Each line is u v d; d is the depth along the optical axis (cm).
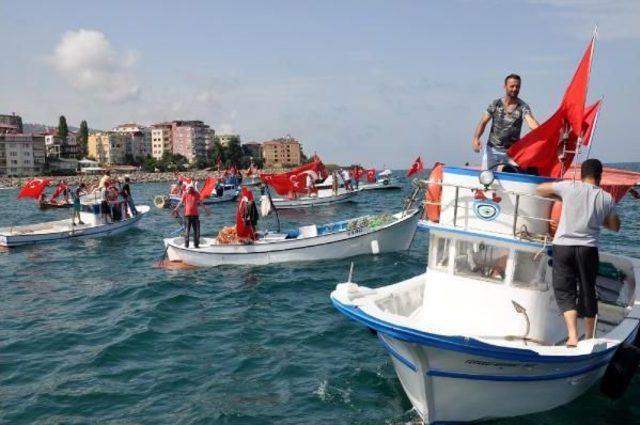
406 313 884
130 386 876
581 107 727
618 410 771
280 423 746
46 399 834
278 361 964
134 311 1303
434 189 800
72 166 14975
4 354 1031
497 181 736
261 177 3991
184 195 2028
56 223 2794
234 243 1852
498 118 808
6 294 1536
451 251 778
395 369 841
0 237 2375
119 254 2181
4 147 13262
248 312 1280
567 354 674
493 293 757
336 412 771
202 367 948
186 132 18662
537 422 734
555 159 775
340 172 4862
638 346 864
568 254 698
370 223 1969
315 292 1465
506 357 652
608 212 698
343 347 1024
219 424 747
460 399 707
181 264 1895
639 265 1081
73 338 1117
